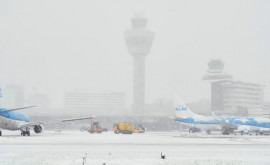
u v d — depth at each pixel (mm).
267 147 98812
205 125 197250
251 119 187875
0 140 114688
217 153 81375
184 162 64562
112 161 65688
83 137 148625
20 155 72438
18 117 141125
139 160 67312
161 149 90812
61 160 66062
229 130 192125
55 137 142500
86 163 62844
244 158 72312
